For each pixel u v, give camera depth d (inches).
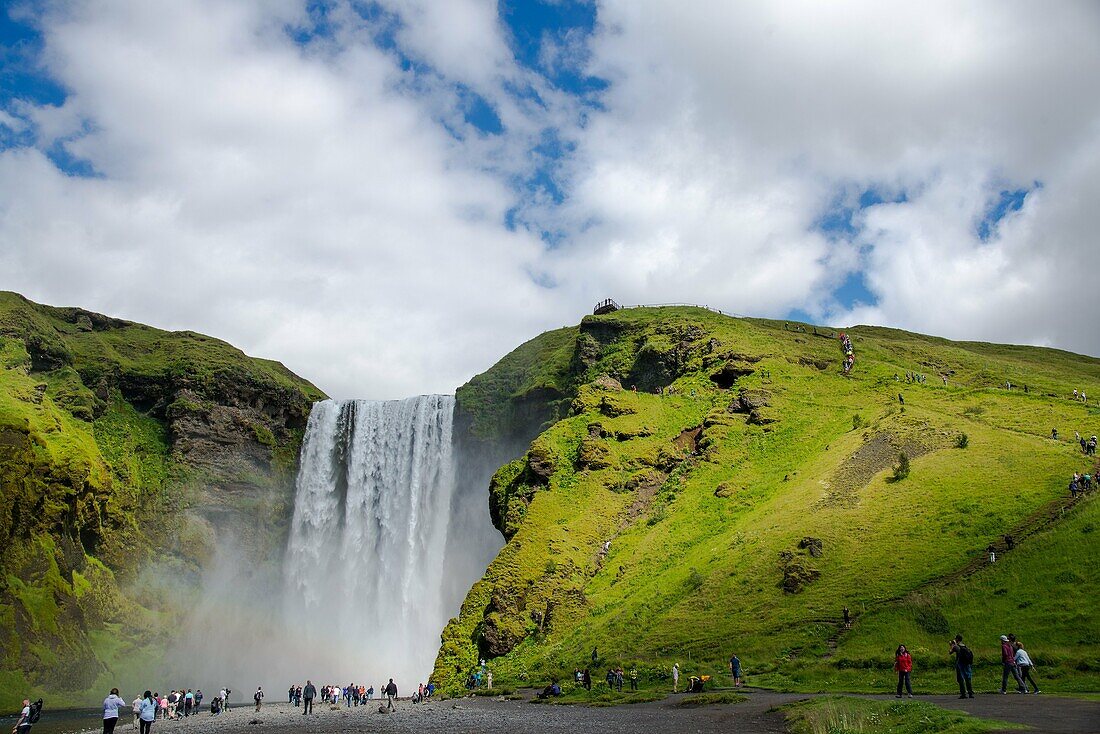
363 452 6205.7
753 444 4232.3
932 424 3695.9
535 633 3240.7
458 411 6097.4
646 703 1989.4
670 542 3513.8
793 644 2287.2
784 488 3602.4
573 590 3371.1
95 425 5472.4
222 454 5964.6
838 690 1797.5
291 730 1979.6
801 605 2522.1
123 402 5940.0
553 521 3858.3
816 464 3730.3
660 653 2544.3
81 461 4544.8
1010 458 3139.8
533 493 4126.5
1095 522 2283.5
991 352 7677.2
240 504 5895.7
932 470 3184.1
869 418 4094.5
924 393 4500.5
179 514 5526.6
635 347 5762.8
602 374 5674.2
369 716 2377.0
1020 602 2089.1
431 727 1802.4
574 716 1847.9
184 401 5925.2
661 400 4857.3
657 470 4261.8
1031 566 2222.0
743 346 5246.1
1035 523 2513.5
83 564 4387.3
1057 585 2096.5
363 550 5915.4
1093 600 1977.1
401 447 6127.0
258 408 6338.6
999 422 3801.7
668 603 2906.0
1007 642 1513.3
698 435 4475.9
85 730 2524.6
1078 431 3508.9
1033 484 2851.9
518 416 5920.3
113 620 4507.9
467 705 2497.5
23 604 3816.4
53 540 4158.5
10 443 4079.7
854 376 4990.2
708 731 1334.9
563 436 4463.6
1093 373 6855.3
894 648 2090.3
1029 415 3843.5
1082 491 2635.3
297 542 6087.6
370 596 5738.2
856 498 3154.5
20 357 5315.0
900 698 1475.1
